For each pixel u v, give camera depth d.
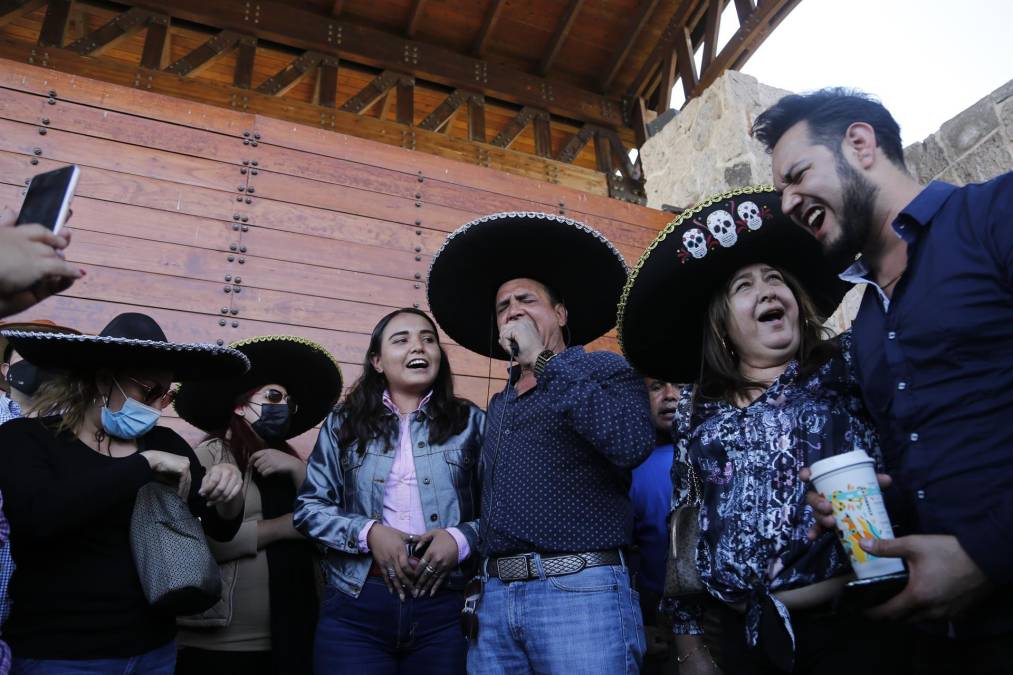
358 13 8.05
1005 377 1.29
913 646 1.48
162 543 1.79
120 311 3.59
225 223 4.02
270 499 2.58
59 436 1.86
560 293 2.66
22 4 6.58
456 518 2.32
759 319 1.88
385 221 4.45
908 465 1.42
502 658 1.88
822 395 1.69
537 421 2.04
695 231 1.97
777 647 1.47
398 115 7.77
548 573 1.85
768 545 1.58
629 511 2.04
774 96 6.24
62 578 1.70
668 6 8.72
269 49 7.56
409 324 2.58
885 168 1.53
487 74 8.47
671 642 2.25
